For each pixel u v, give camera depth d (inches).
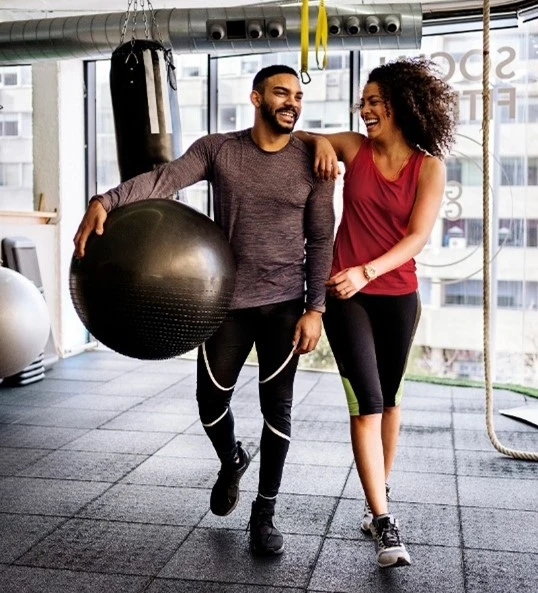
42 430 173.2
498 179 227.5
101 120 283.1
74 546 108.6
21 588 95.5
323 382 229.3
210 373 103.2
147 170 171.3
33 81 265.4
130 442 163.2
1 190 274.8
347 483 135.7
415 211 97.7
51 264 266.7
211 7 231.1
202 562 103.1
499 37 223.6
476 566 102.0
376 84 99.4
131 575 99.2
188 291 88.4
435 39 232.4
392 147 100.0
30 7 245.4
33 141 267.7
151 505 125.0
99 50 218.2
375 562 103.1
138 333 89.1
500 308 233.5
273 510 106.8
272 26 206.8
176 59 265.4
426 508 124.0
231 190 99.3
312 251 102.7
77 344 281.7
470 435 169.8
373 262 93.2
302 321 101.9
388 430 109.4
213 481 137.2
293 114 97.3
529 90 217.6
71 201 273.9
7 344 162.4
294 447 158.7
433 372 244.8
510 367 235.3
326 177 98.7
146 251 87.4
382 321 102.3
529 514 121.4
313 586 96.0
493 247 231.1
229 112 264.8
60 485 135.1
